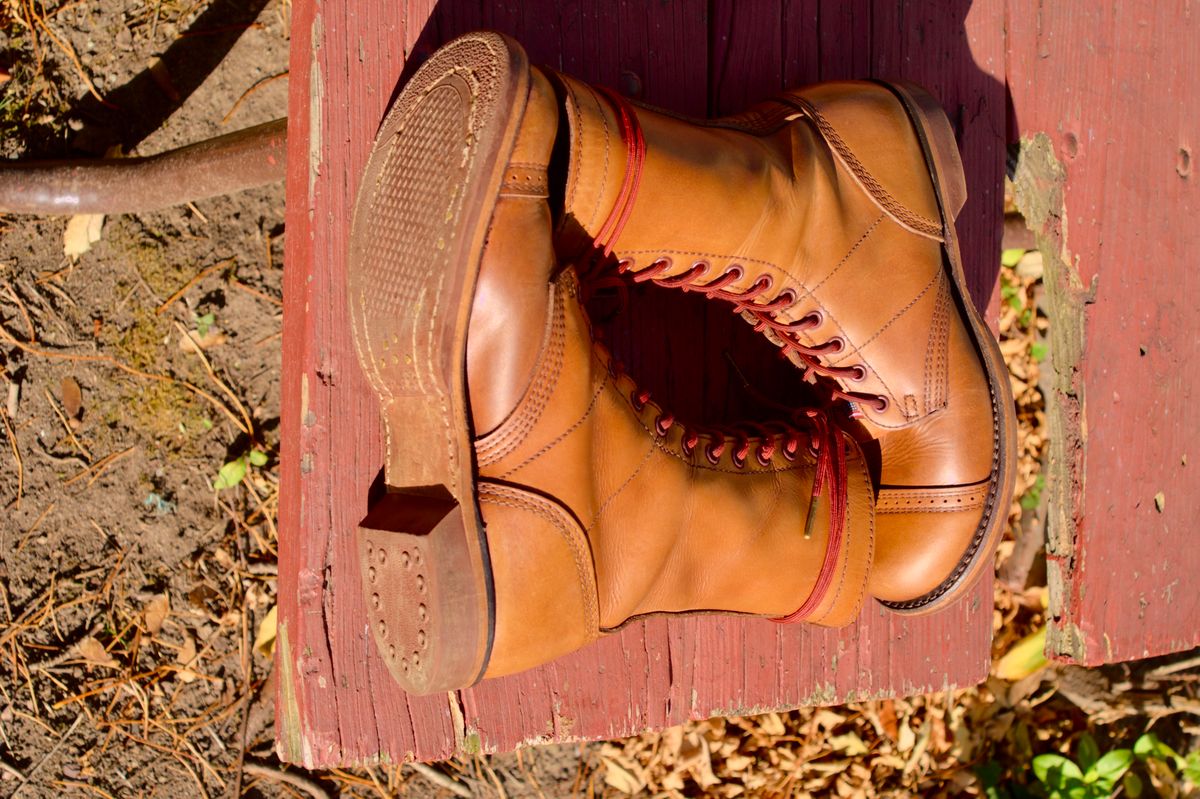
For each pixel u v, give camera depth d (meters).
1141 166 1.84
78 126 2.20
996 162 1.75
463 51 1.16
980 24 1.73
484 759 2.33
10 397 2.19
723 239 1.34
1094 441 1.81
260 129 1.78
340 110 1.40
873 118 1.44
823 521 1.46
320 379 1.40
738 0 1.59
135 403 2.24
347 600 1.43
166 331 2.25
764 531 1.41
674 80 1.56
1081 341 1.81
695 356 1.63
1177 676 2.53
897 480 1.53
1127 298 1.83
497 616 1.21
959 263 1.50
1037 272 2.70
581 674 1.56
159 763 2.20
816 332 1.48
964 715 2.54
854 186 1.43
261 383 2.28
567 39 1.50
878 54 1.67
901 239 1.45
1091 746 2.47
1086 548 1.81
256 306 2.27
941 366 1.48
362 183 1.24
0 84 2.19
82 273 2.23
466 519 1.17
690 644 1.62
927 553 1.51
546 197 1.16
